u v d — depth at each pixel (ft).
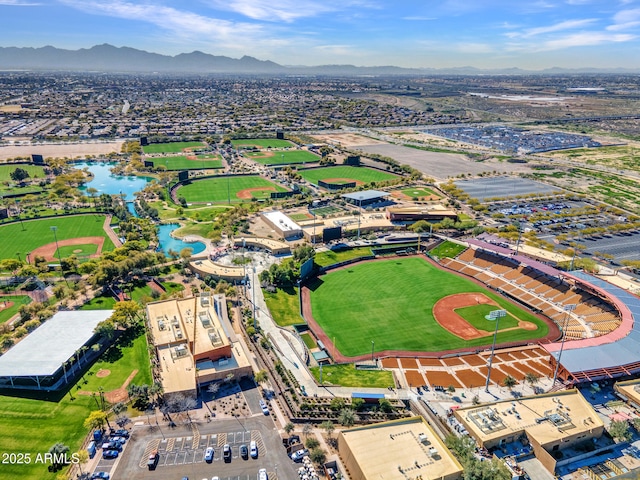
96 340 562.66
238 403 463.01
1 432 415.64
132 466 380.37
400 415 455.63
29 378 474.90
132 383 489.67
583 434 419.95
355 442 393.29
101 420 411.75
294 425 432.66
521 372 539.70
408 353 584.81
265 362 536.83
